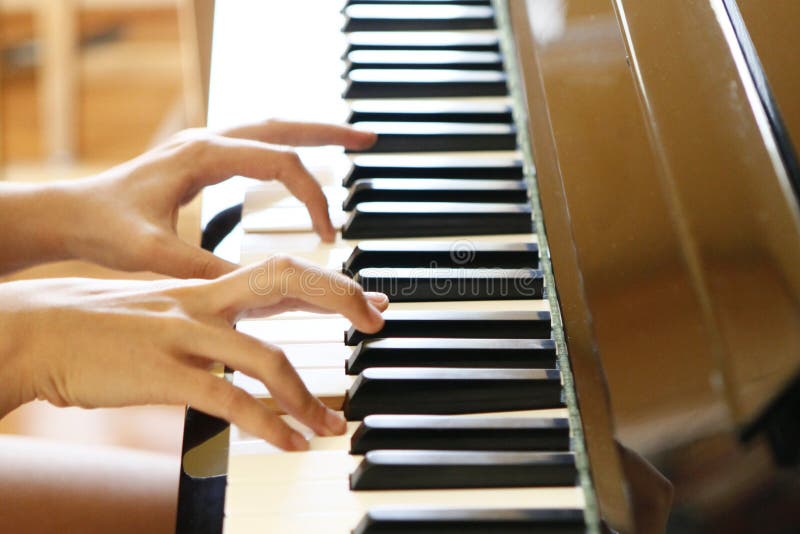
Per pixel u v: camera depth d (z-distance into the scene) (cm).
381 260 85
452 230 87
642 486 75
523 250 85
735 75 79
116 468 91
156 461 92
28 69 182
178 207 89
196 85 137
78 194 88
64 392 79
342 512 75
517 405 79
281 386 77
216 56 99
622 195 81
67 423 122
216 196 92
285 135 92
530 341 81
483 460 75
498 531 73
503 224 87
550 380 79
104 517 87
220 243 88
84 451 92
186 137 90
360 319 79
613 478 75
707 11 82
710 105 79
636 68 83
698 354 75
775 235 74
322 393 80
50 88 175
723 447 73
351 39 100
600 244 81
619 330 78
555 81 88
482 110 95
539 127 89
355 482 75
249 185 92
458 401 78
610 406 77
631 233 79
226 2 103
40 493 88
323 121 92
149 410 126
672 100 81
